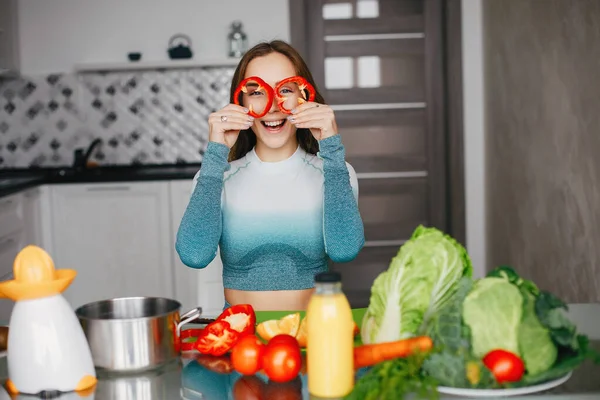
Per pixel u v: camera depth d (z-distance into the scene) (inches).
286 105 68.5
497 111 156.8
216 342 48.1
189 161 175.9
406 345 42.3
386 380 39.1
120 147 175.3
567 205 111.7
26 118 174.1
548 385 41.1
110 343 44.9
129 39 172.4
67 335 42.8
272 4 171.6
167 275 154.8
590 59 100.3
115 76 173.2
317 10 179.3
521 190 138.2
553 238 119.3
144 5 171.3
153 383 44.2
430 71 180.4
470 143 173.9
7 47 166.1
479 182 174.2
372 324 45.8
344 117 183.2
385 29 179.6
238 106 65.6
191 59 165.3
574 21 106.3
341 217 66.9
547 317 41.0
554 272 119.2
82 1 171.3
